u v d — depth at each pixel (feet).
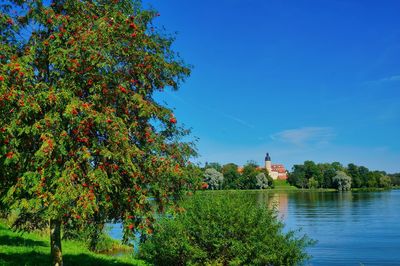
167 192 42.96
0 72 34.50
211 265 50.19
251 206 52.85
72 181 34.60
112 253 93.25
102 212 41.81
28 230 45.50
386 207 264.72
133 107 40.50
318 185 560.61
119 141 36.22
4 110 34.73
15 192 36.32
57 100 34.76
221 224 50.80
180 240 51.62
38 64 39.52
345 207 270.26
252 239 50.37
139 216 40.06
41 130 34.76
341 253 114.52
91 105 35.60
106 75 37.70
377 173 568.82
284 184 597.11
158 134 43.19
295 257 53.16
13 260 53.52
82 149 34.94
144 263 65.77
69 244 82.38
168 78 44.37
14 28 39.88
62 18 38.45
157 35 44.29
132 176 38.17
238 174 456.04
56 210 33.94
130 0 42.29
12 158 34.30
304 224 179.32
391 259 106.22
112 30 38.04
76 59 36.29
